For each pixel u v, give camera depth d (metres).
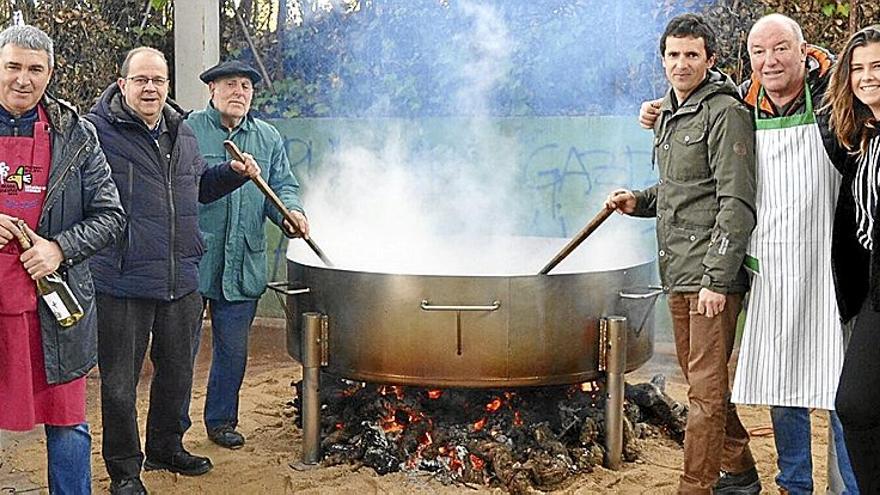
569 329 3.80
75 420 3.11
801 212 3.23
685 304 3.50
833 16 6.21
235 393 4.53
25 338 2.99
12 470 4.11
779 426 3.54
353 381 4.22
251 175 3.94
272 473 4.06
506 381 3.74
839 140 3.03
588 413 4.16
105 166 3.22
